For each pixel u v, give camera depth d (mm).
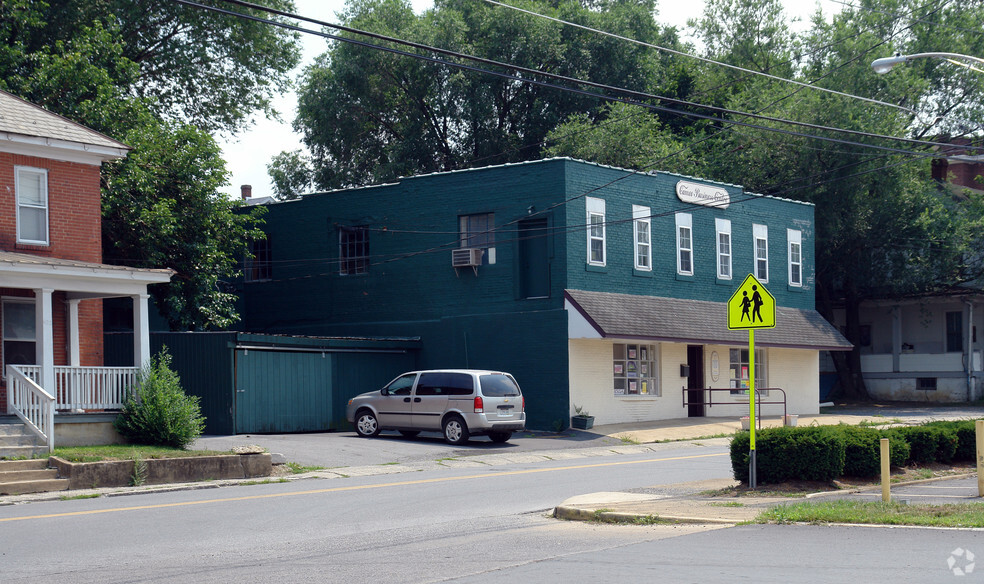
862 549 10109
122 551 10953
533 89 52188
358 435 26969
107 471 17625
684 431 29766
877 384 50312
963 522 11211
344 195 34875
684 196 34594
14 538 11875
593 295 30266
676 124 59531
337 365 29125
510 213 31094
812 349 37938
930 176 52031
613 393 31359
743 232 37219
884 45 47531
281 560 10352
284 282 36188
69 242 22844
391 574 9492
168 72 38625
